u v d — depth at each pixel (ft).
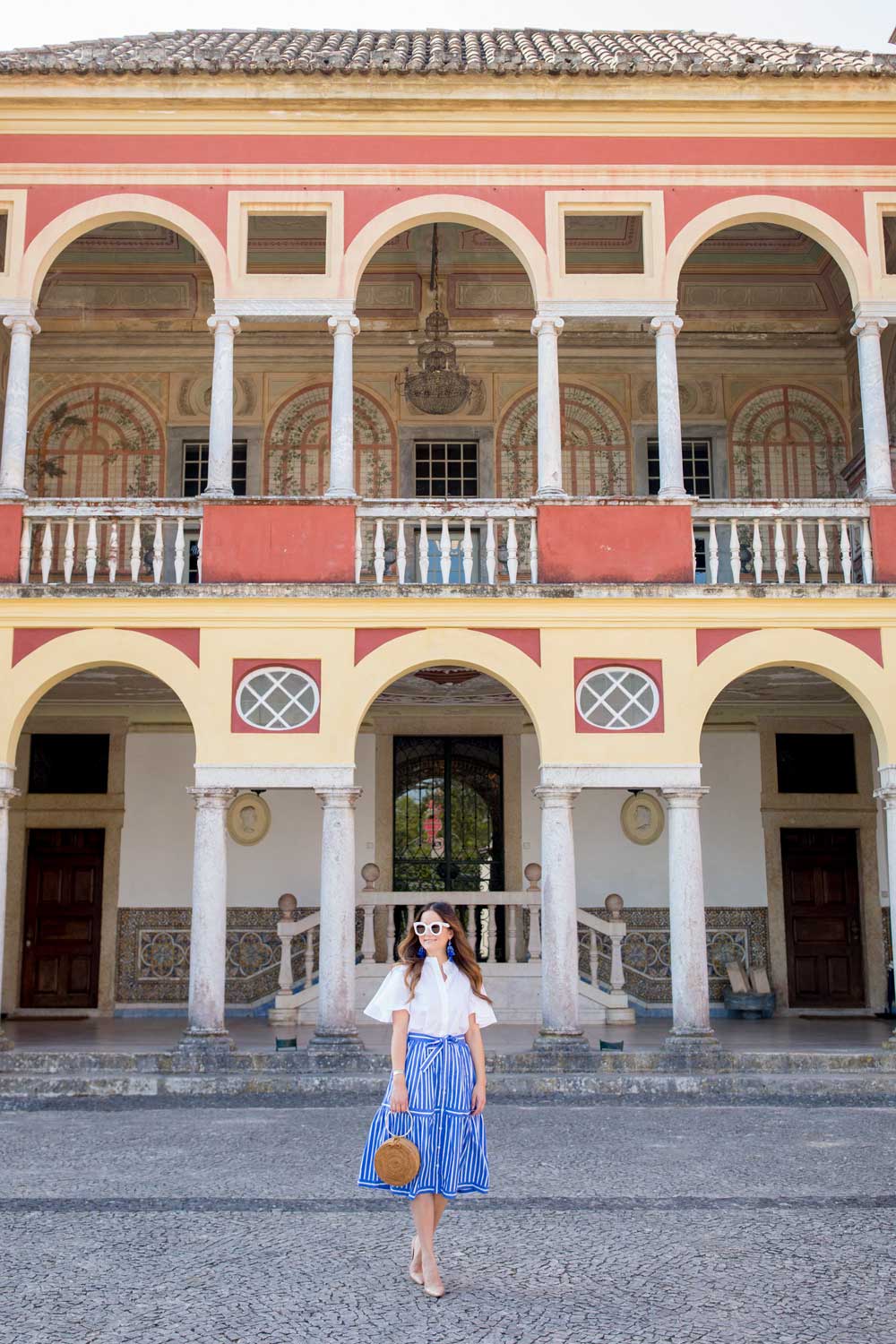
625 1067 35.91
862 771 53.36
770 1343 14.53
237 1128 30.17
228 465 39.65
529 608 38.32
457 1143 16.42
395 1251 18.61
